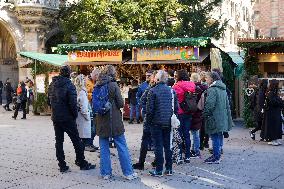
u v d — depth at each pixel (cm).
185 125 858
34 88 2133
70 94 757
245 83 1521
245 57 1512
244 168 821
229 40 4144
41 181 713
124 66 1812
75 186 681
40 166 834
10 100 2447
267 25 3616
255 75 1509
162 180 722
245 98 1514
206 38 1553
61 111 762
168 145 752
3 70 3194
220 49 1644
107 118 708
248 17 4722
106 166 729
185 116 849
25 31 2884
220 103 839
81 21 2545
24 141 1180
